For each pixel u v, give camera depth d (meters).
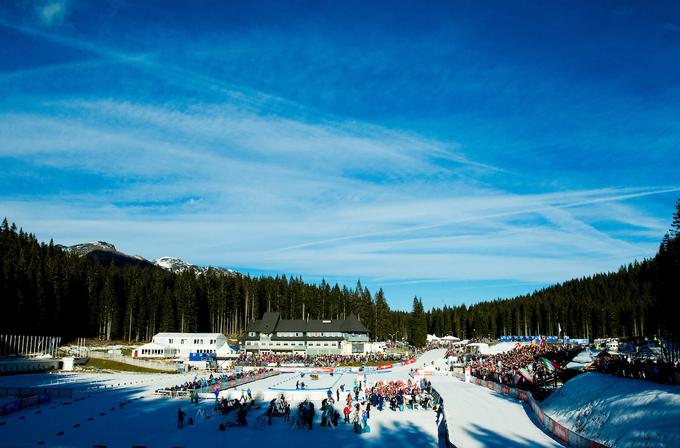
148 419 51.06
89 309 161.75
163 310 165.62
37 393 65.81
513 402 59.00
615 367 52.91
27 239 196.50
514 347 151.62
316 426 48.03
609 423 39.22
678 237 68.62
